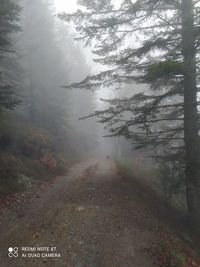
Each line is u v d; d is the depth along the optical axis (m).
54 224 9.64
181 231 11.70
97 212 10.91
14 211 10.95
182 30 11.52
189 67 10.86
